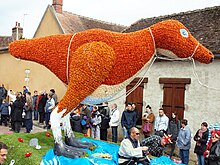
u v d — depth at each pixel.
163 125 10.88
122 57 6.86
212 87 11.05
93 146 7.86
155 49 7.23
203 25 13.05
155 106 12.70
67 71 7.18
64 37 7.40
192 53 7.11
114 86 6.94
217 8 13.70
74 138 7.86
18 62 20.67
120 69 6.86
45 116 14.24
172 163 7.41
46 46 7.43
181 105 11.84
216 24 12.66
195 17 14.01
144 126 12.04
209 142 8.05
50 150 7.18
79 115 11.05
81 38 7.17
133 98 13.48
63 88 17.48
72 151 7.05
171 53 7.24
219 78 10.91
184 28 7.21
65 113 6.92
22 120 13.38
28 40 7.70
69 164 6.59
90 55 6.61
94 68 6.57
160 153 7.73
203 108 11.25
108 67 6.67
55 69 7.34
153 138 7.80
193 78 11.56
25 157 6.97
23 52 7.57
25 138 8.27
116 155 7.03
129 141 6.70
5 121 14.80
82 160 6.56
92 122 11.59
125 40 7.01
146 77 13.03
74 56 6.88
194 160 11.25
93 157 6.92
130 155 6.61
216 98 10.95
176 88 12.05
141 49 7.00
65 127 7.66
